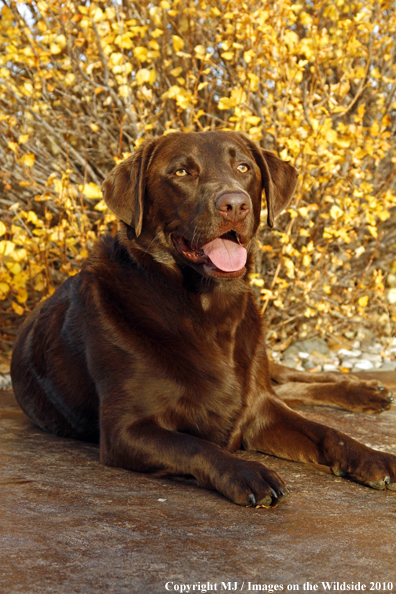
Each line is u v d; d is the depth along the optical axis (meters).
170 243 3.11
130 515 2.15
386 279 7.04
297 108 5.33
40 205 6.02
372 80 6.20
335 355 6.15
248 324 3.35
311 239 5.84
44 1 5.25
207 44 5.95
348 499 2.45
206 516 2.20
